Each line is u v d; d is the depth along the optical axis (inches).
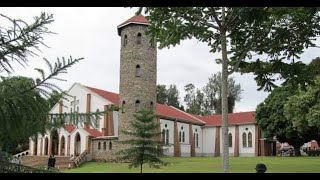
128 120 1699.1
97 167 1549.0
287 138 2171.5
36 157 1884.8
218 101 3789.4
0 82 168.9
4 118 165.5
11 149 186.1
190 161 1647.4
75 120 191.8
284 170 1135.0
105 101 2107.5
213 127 2566.4
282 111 2132.1
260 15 607.8
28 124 175.0
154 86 1770.4
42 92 170.9
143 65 1745.8
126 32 1779.0
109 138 1828.2
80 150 1951.3
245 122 2453.2
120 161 1669.5
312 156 2146.9
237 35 668.7
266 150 2434.8
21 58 168.9
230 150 2496.3
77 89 2228.1
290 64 671.8
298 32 639.8
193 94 3924.7
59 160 1807.3
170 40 642.2
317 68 666.8
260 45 662.5
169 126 2272.4
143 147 990.4
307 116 1489.9
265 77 704.4
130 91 1727.4
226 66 661.9
